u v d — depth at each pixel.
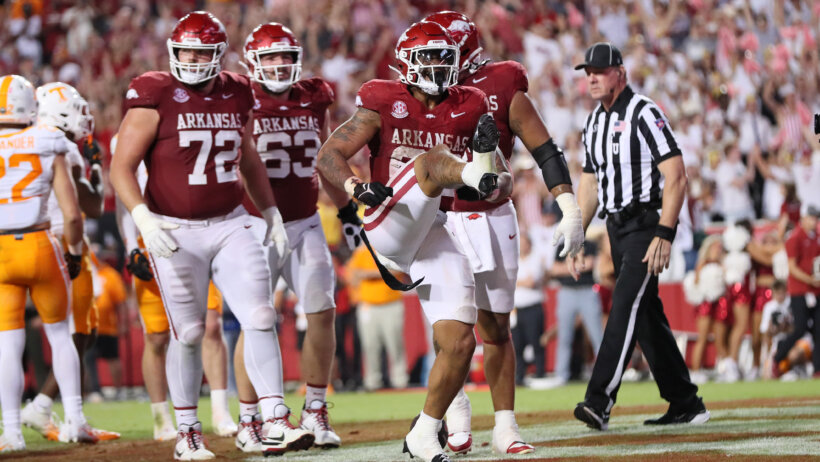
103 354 36.22
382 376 37.69
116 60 52.75
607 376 17.58
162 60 53.00
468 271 13.27
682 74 50.41
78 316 21.73
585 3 56.50
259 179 16.64
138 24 54.25
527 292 36.16
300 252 17.88
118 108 48.28
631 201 18.11
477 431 18.91
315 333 17.66
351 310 37.69
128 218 19.62
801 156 45.62
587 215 19.33
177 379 15.88
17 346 18.84
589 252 35.38
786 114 48.69
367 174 40.75
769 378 36.12
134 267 18.92
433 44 13.11
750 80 51.06
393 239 12.89
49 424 21.02
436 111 13.58
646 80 50.78
